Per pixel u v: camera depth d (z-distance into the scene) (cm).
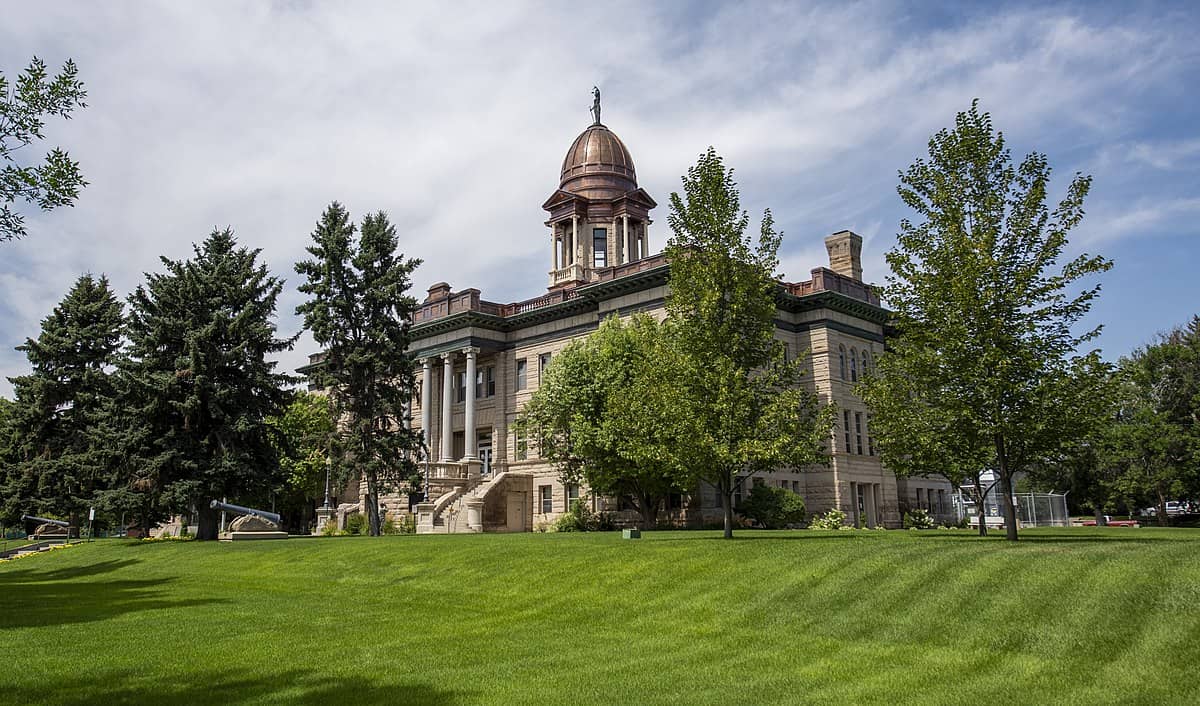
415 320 5847
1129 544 1650
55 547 4416
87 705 1004
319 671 1205
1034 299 1948
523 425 4391
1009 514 1997
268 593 2278
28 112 1641
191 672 1197
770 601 1584
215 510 4231
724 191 2562
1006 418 1916
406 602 2003
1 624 1691
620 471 3916
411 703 1024
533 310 5394
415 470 4284
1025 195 2011
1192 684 1002
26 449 5384
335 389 4244
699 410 2412
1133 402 5384
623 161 6656
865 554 1758
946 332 1980
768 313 2544
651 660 1278
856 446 4825
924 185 2131
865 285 5188
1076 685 1040
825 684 1106
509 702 1031
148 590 2438
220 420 4053
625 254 6212
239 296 4234
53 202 1666
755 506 4197
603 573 1958
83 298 5750
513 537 3033
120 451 3944
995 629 1273
